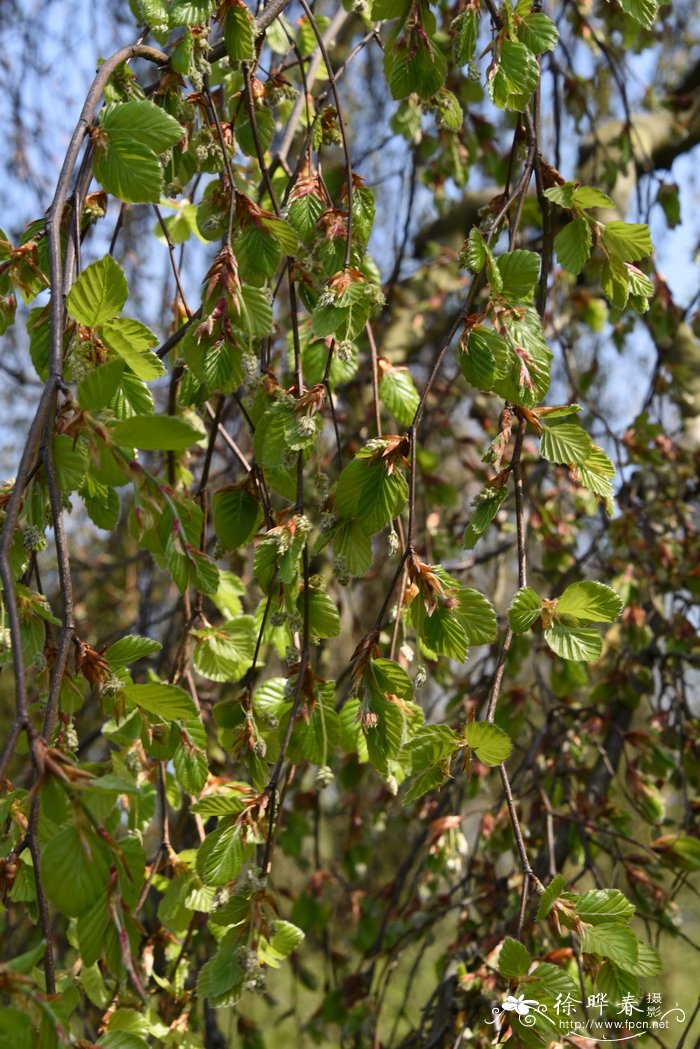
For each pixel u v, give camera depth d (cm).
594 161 220
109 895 98
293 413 115
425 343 244
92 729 226
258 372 120
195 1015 135
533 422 114
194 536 108
